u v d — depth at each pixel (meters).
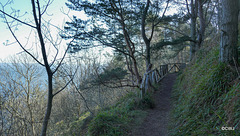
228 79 3.44
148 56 9.94
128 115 5.25
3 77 7.66
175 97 6.61
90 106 10.39
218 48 5.15
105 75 8.27
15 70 8.13
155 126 4.44
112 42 9.68
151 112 5.57
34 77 8.52
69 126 7.24
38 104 8.31
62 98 10.48
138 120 4.89
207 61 5.21
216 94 3.47
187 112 3.97
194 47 12.37
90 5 7.75
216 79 3.64
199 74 5.04
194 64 7.27
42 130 2.72
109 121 4.52
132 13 9.13
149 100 6.09
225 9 3.75
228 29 3.71
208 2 12.43
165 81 10.38
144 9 9.16
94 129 4.30
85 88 8.24
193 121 3.43
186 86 6.15
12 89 7.22
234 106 2.65
